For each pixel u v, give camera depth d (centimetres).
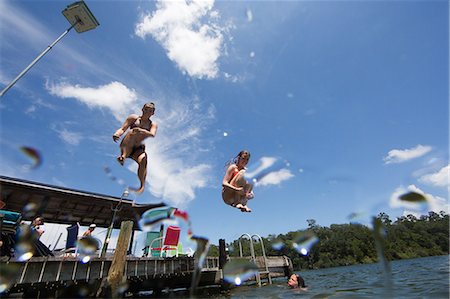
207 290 608
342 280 626
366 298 291
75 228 551
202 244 177
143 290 614
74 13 427
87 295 427
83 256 442
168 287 651
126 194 245
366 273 841
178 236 639
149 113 275
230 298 411
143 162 256
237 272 145
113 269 402
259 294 441
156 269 538
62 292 426
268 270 708
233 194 271
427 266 894
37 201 605
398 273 709
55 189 591
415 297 276
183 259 594
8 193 554
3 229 398
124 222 441
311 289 454
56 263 400
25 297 390
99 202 678
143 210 690
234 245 796
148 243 765
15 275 351
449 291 295
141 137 259
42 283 379
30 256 366
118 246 420
